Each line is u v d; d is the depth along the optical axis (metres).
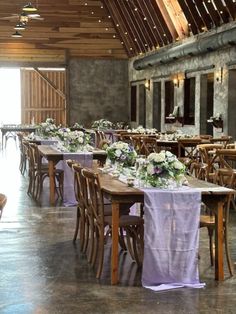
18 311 4.08
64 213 7.73
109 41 20.89
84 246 5.71
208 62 14.30
